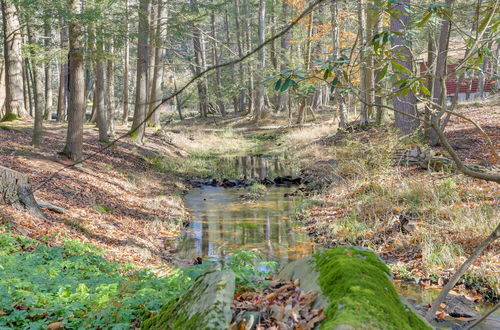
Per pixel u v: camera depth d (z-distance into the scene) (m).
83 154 17.67
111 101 25.16
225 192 17.73
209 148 31.11
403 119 16.41
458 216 9.37
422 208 10.45
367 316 2.60
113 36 16.34
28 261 6.60
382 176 13.18
